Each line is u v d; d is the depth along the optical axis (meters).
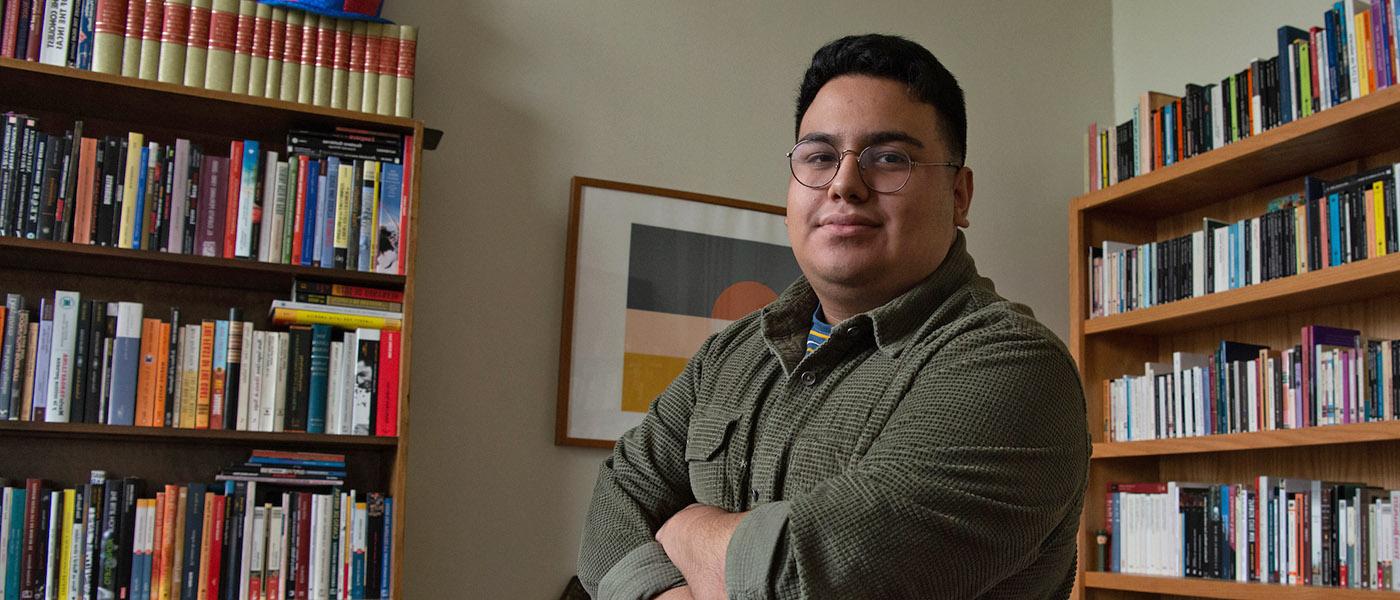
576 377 2.98
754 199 3.29
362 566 2.47
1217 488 2.81
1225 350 2.84
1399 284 2.53
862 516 1.06
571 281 3.01
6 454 2.50
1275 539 2.64
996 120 3.62
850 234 1.29
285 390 2.49
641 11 3.25
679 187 3.20
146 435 2.42
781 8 3.43
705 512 1.28
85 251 2.38
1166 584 2.81
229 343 2.47
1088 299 3.28
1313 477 2.84
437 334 2.89
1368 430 2.39
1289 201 2.92
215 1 2.57
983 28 3.67
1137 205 3.28
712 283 3.17
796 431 1.25
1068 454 1.14
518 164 3.04
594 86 3.16
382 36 2.71
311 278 2.57
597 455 3.01
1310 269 2.63
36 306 2.55
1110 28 3.86
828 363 1.28
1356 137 2.64
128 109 2.57
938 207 1.33
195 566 2.38
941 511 1.06
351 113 2.60
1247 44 3.33
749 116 3.33
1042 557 1.17
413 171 2.62
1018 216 3.59
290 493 2.46
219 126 2.67
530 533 2.91
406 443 2.52
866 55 1.35
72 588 2.30
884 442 1.13
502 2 3.10
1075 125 3.74
